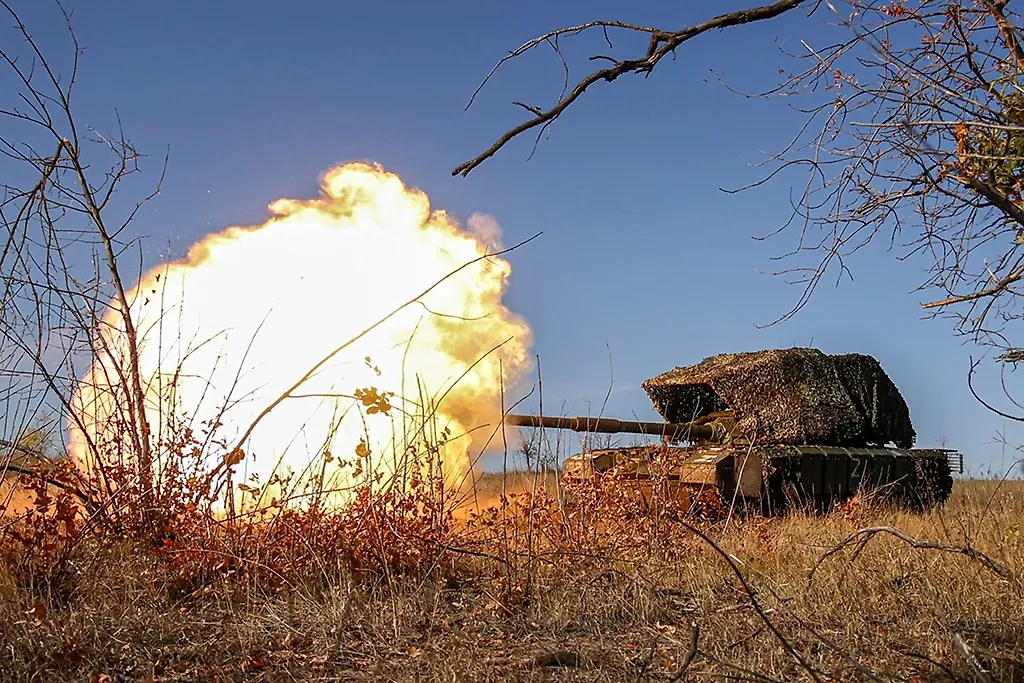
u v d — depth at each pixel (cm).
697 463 1560
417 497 814
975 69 491
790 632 607
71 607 621
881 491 1728
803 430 1728
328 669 560
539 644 616
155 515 781
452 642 597
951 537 938
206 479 781
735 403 1772
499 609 686
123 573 702
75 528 763
